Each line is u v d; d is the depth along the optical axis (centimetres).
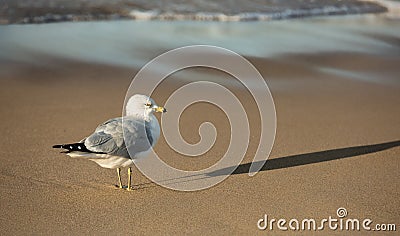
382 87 1795
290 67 1947
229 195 1045
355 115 1541
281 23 2572
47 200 1012
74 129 1382
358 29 2531
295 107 1584
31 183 1078
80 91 1664
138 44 2123
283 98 1653
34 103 1558
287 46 2195
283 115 1516
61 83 1727
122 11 2594
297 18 2688
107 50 2042
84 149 952
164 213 973
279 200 1028
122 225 931
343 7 2942
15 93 1630
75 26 2336
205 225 936
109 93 1658
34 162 1176
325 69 1955
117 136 978
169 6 2719
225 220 952
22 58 1922
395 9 2983
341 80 1845
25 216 952
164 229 921
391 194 1059
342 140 1353
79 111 1509
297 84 1786
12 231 905
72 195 1034
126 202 1010
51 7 2559
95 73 1820
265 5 2859
